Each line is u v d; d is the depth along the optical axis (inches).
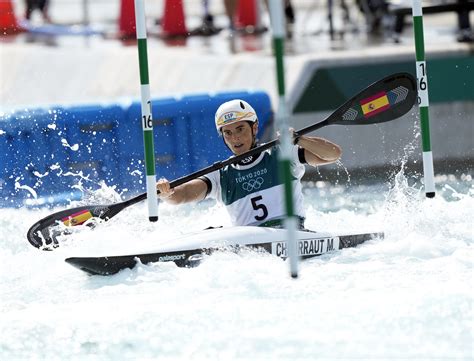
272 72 1910.7
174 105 1690.5
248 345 725.3
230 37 2335.1
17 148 1565.0
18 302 894.4
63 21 2800.2
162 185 1074.1
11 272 1023.6
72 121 1605.6
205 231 1036.5
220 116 1074.7
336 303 808.3
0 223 1330.0
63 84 2140.7
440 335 720.3
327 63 1854.1
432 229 1089.4
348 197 1549.0
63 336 772.6
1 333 786.2
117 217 1218.0
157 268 979.9
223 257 992.2
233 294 858.8
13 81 2178.9
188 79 2020.2
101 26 2630.4
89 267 970.1
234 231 1027.9
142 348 738.2
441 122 1831.9
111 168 1640.0
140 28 1062.4
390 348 701.9
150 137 1066.1
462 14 2016.5
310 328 750.5
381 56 1861.5
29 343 764.6
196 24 2583.7
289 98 1845.5
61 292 924.6
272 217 1076.5
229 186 1090.1
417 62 1095.6
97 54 2186.3
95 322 800.9
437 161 1818.4
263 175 1078.4
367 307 788.6
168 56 2114.9
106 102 1647.4
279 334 741.9
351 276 902.4
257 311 798.5
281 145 812.0
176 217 1352.1
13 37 2482.8
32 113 1578.5
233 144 1076.5
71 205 1476.4
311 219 1277.1
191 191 1085.8
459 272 893.2
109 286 932.6
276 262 981.8
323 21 2573.8
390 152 1797.5
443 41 1998.0
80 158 1611.7
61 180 1595.7
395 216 1171.9
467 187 1546.5
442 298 795.4
